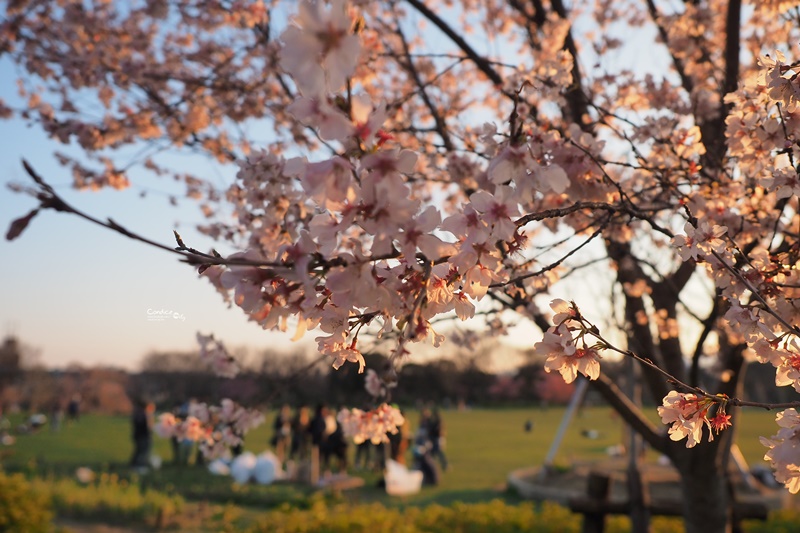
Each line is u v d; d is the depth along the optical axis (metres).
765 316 1.82
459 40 4.35
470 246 1.39
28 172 0.85
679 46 4.30
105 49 5.04
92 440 22.30
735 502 5.92
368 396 3.01
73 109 4.97
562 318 1.56
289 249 1.15
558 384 54.81
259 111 4.92
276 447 15.43
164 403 29.22
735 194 2.71
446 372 44.94
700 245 1.83
